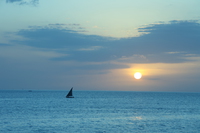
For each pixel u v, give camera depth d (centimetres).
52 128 5291
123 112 8494
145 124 5906
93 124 5816
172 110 9400
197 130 5241
